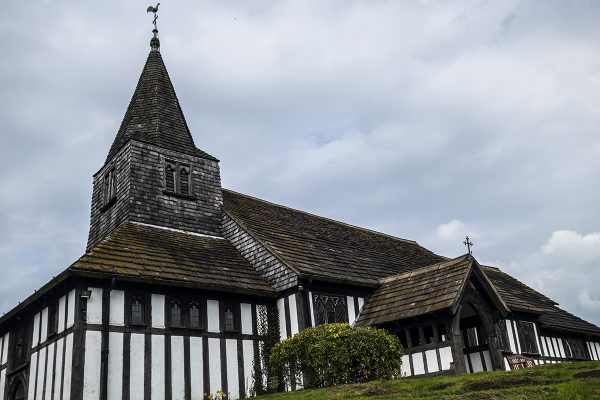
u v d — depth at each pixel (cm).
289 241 2295
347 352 1611
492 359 1878
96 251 1772
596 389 1068
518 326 2431
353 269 2255
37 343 1803
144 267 1781
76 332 1567
